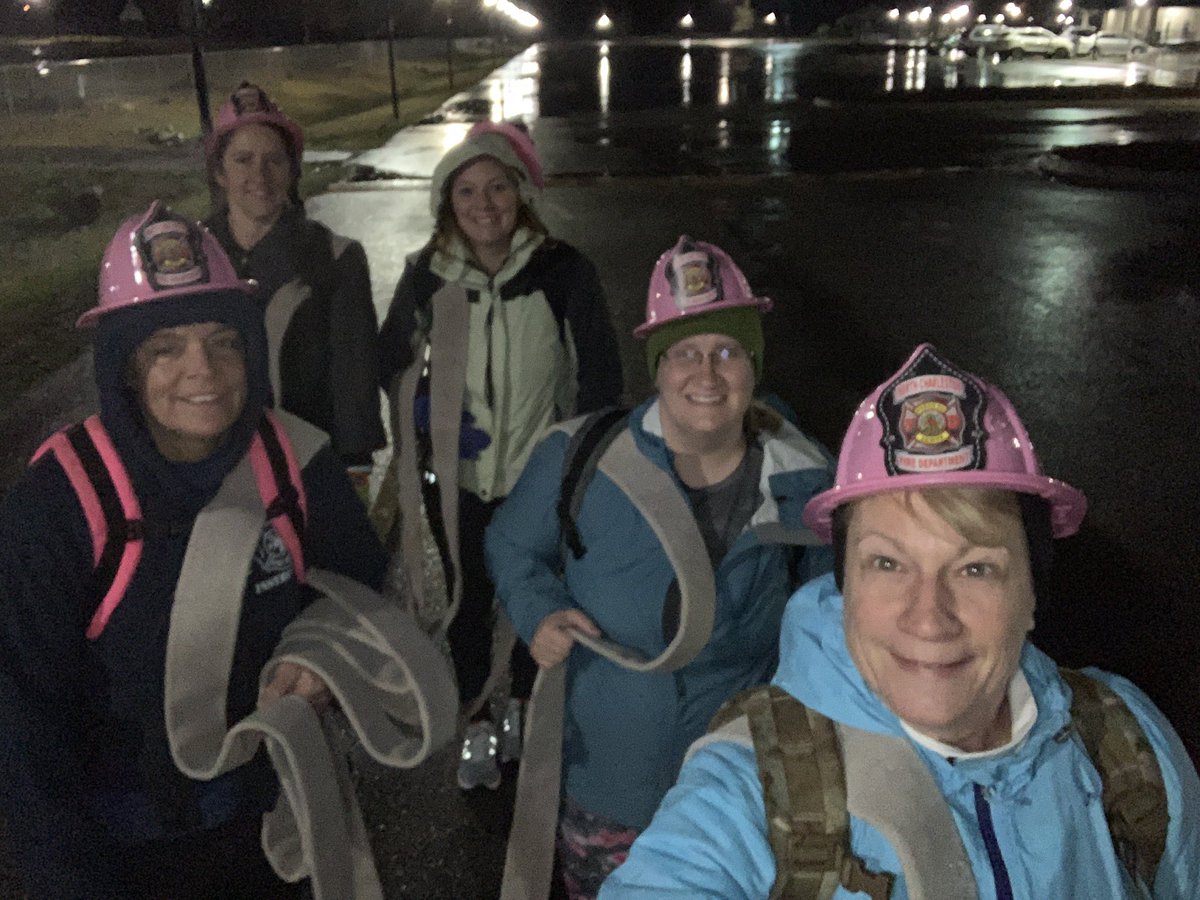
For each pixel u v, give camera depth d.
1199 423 6.39
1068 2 61.38
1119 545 4.80
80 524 1.63
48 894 1.64
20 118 20.78
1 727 1.60
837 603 1.32
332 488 1.96
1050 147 20.14
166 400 1.67
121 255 1.63
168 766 1.76
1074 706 1.31
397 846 3.05
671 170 17.70
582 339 3.07
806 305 9.27
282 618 1.86
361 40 54.97
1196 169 16.34
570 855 2.26
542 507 2.13
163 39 46.56
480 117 26.72
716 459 1.98
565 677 2.16
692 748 1.34
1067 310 9.02
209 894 1.89
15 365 7.07
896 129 23.33
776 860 1.22
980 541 1.18
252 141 3.01
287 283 3.03
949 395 1.19
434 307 3.00
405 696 1.85
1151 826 1.28
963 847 1.19
